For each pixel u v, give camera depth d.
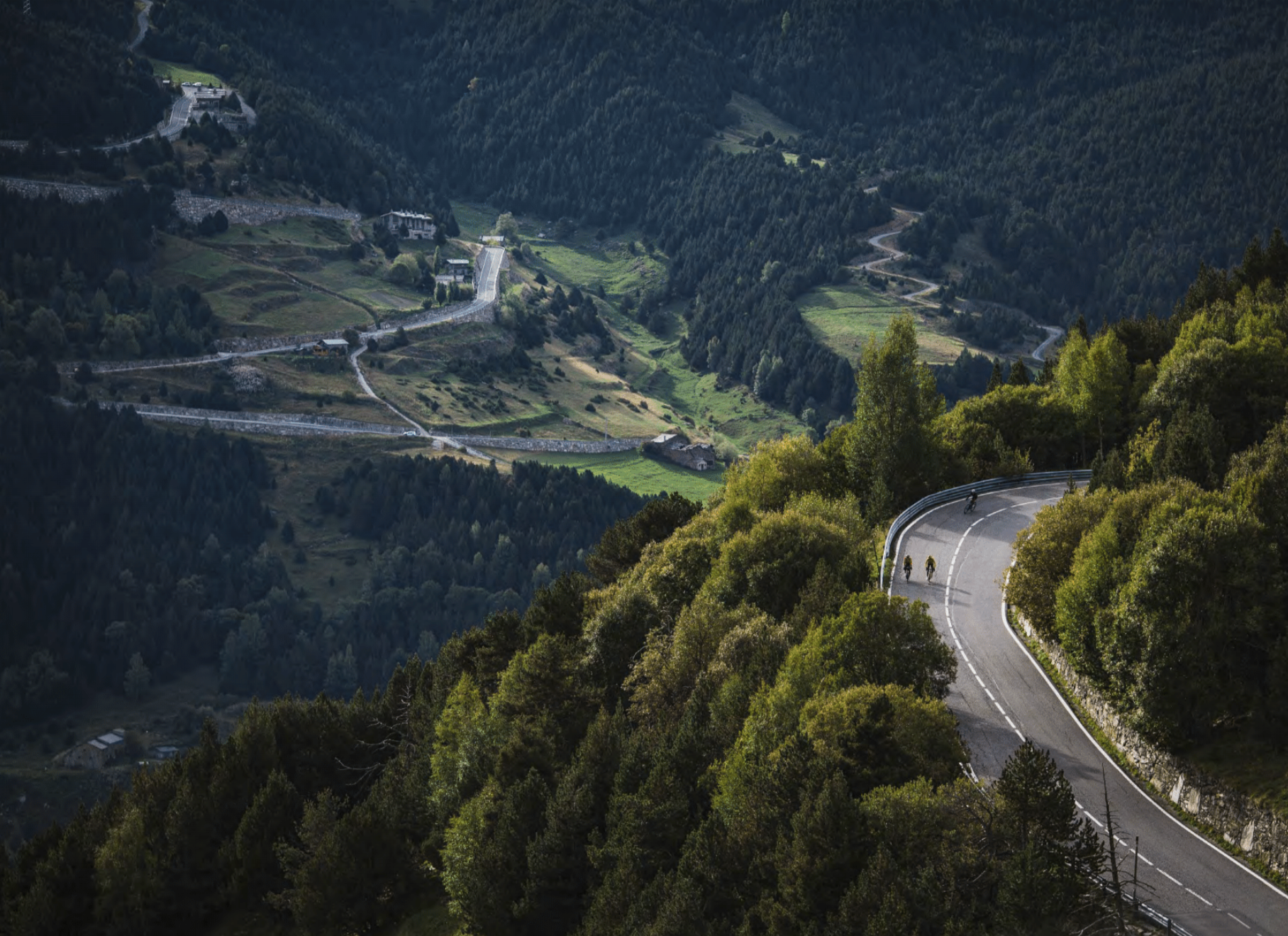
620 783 63.22
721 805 56.00
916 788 48.31
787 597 77.31
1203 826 52.62
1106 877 47.28
